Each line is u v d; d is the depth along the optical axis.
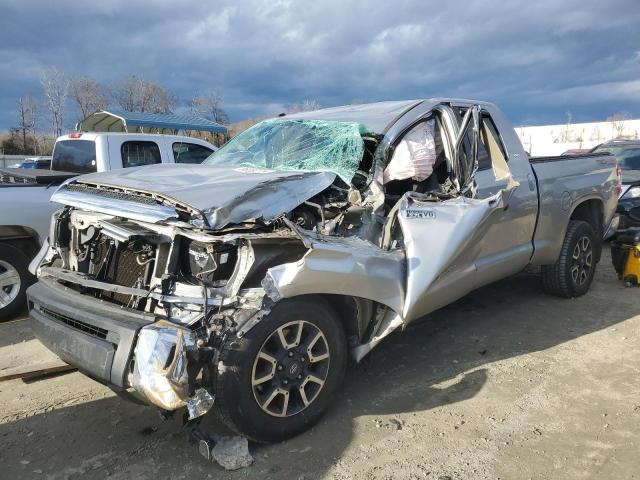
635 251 6.11
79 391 3.84
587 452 3.01
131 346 2.75
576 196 5.46
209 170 3.77
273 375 2.99
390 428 3.27
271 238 2.97
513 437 3.17
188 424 2.92
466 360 4.25
